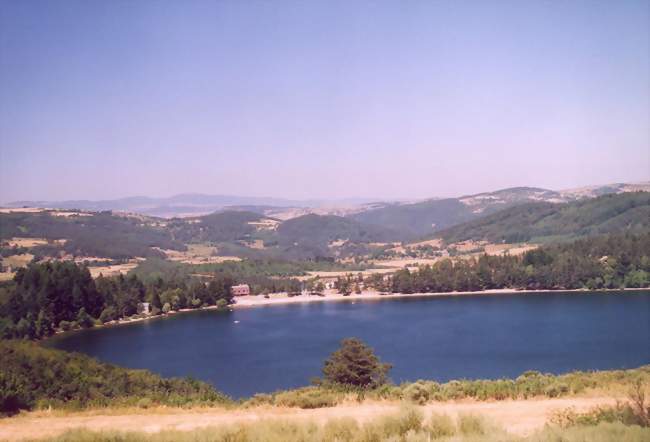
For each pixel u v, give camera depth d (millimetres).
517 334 144000
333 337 153750
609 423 17719
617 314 170000
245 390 96125
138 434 19766
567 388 30031
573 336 137500
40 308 166875
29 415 27672
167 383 38562
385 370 50031
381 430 18781
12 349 38000
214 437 18438
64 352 42031
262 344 147750
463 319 175875
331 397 29859
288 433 18938
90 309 188750
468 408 26578
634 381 31609
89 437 19422
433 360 115125
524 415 24016
